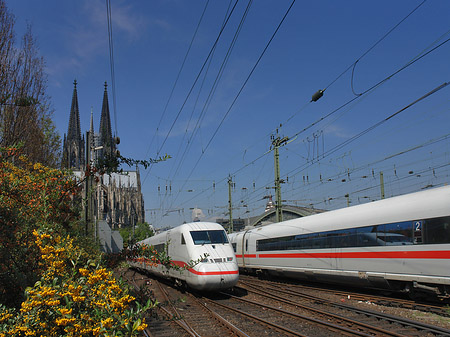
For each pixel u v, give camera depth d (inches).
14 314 211.8
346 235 681.0
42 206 276.1
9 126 668.7
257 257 1034.7
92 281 196.7
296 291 753.6
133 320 193.6
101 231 1969.7
